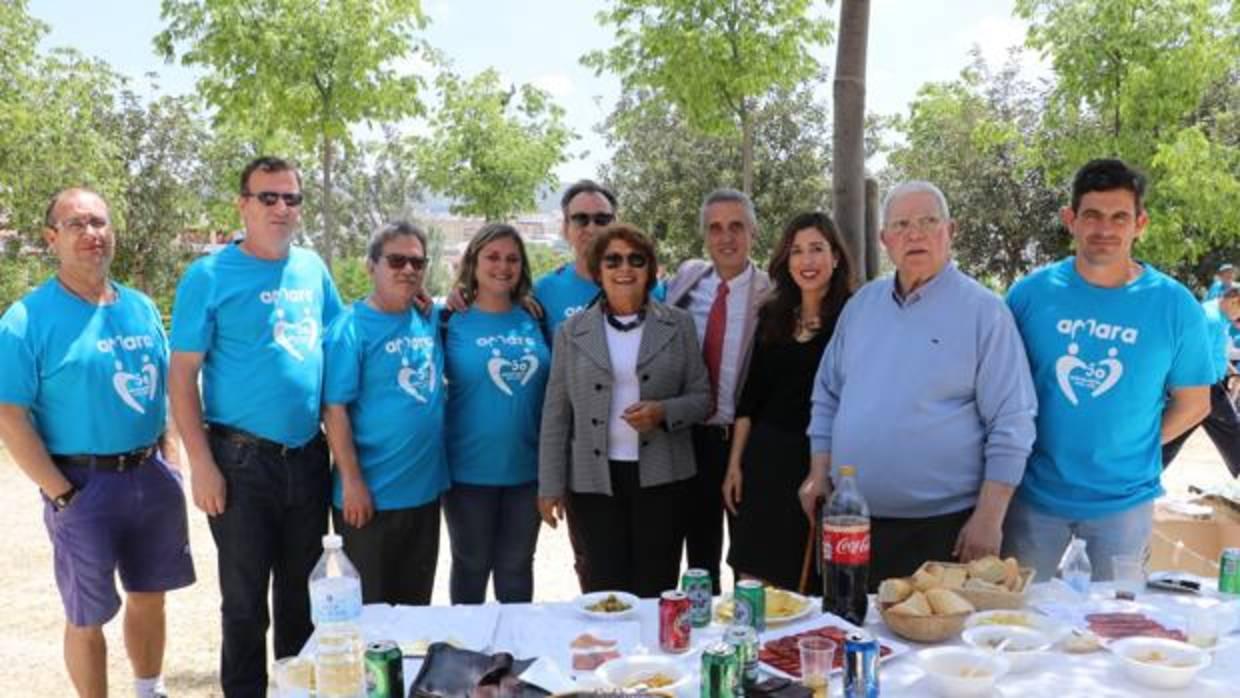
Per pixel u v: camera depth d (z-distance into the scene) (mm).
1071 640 2467
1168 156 12562
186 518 3982
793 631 2551
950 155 19406
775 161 19594
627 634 2627
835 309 3734
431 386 3838
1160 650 2357
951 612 2496
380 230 3854
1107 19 12602
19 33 12344
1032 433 3145
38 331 3541
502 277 3986
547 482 3852
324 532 3822
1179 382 3328
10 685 4359
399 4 11180
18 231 13797
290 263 3723
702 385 3941
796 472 3736
